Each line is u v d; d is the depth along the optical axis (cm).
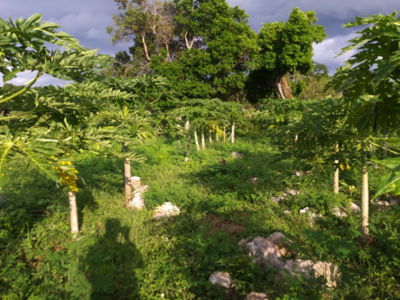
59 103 284
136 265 406
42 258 418
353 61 201
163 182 788
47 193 669
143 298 349
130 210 608
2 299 326
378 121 249
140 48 2625
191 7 2308
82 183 433
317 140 366
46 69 213
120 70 2542
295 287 321
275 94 2617
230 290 366
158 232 516
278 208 620
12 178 681
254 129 1620
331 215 561
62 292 353
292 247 397
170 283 369
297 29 2106
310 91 2831
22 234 480
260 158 1090
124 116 507
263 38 2272
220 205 645
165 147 1251
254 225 540
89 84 345
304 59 2167
